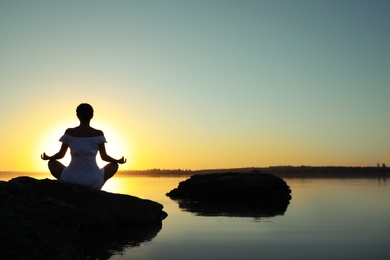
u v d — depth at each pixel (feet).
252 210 32.37
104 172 22.98
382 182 101.19
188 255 14.40
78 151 21.77
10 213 12.99
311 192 55.83
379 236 18.76
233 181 51.67
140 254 14.53
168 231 20.30
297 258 14.01
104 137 22.54
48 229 13.55
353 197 45.52
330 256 14.33
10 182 17.10
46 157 21.79
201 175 55.83
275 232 19.97
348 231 20.33
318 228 21.48
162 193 56.13
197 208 34.65
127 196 23.73
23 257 11.55
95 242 16.89
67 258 12.51
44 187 20.67
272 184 50.60
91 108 22.53
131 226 22.18
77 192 21.30
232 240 17.66
